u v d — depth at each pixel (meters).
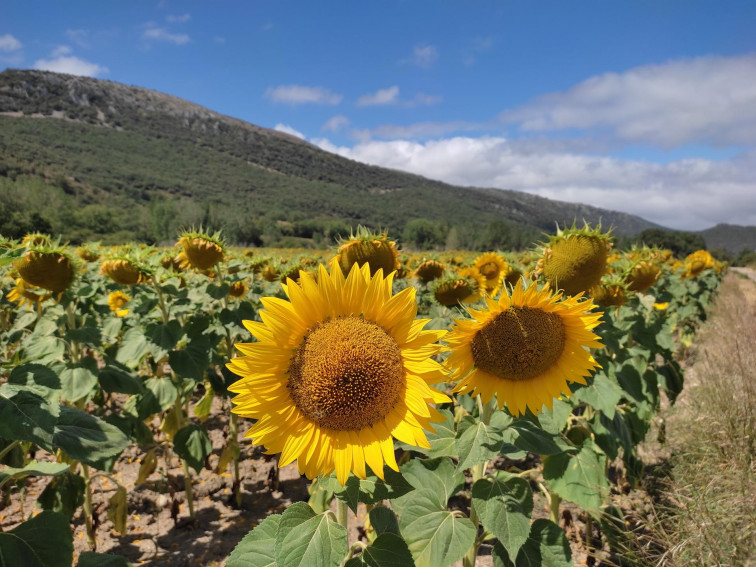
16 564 1.83
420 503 2.43
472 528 2.31
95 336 3.37
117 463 5.25
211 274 4.84
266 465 5.32
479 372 2.24
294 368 1.69
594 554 3.53
